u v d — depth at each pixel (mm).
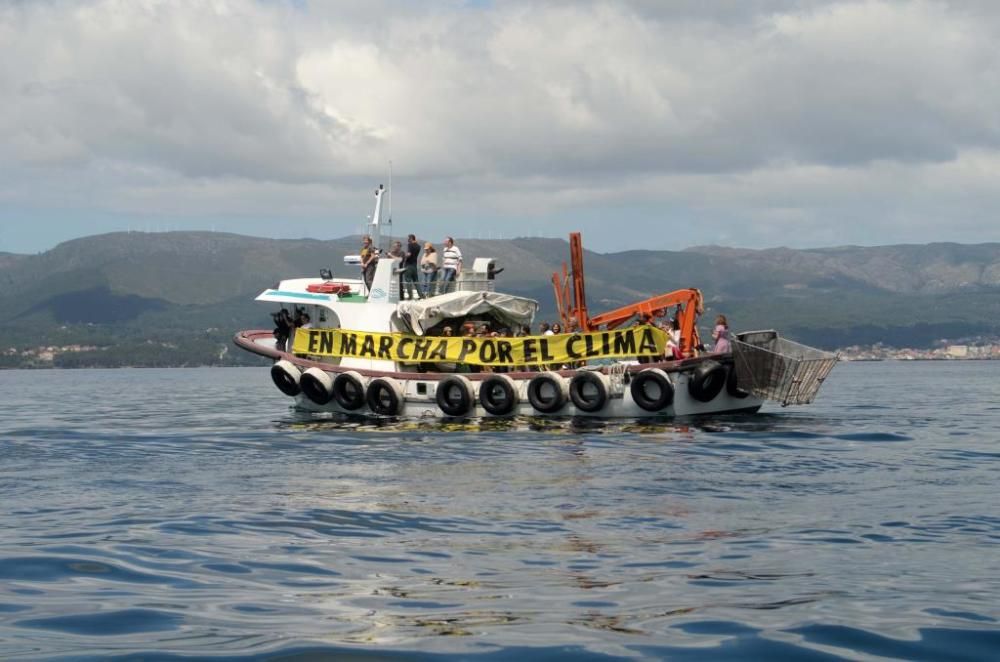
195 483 19000
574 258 32688
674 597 10492
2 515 15570
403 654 8609
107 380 154375
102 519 15133
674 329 31734
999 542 13094
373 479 19188
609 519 14859
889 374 139750
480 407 31078
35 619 9750
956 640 8938
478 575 11500
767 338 30641
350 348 33094
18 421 40875
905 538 13391
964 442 26312
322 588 10938
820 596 10477
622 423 29156
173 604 10305
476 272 35469
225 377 174125
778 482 18500
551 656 8555
